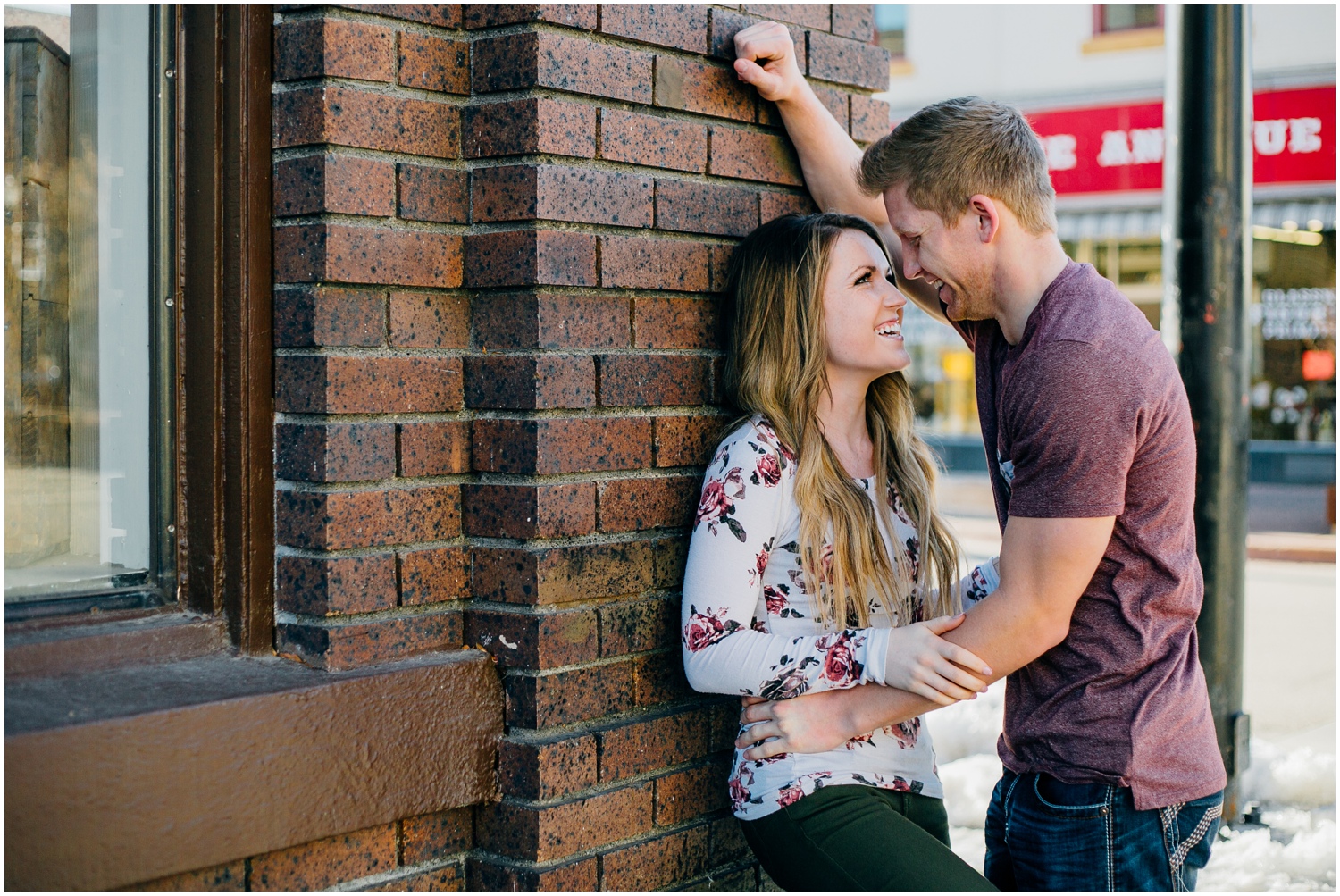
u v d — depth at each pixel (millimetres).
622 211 2199
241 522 2031
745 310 2301
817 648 2027
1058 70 14570
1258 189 13500
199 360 2049
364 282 2018
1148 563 1946
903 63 15602
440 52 2119
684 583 2152
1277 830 3873
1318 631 6723
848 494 2193
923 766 2199
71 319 1968
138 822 1674
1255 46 13273
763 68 2432
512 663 2105
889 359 2256
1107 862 1951
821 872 2006
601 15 2156
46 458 1935
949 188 2031
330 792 1881
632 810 2195
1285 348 13961
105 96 2014
